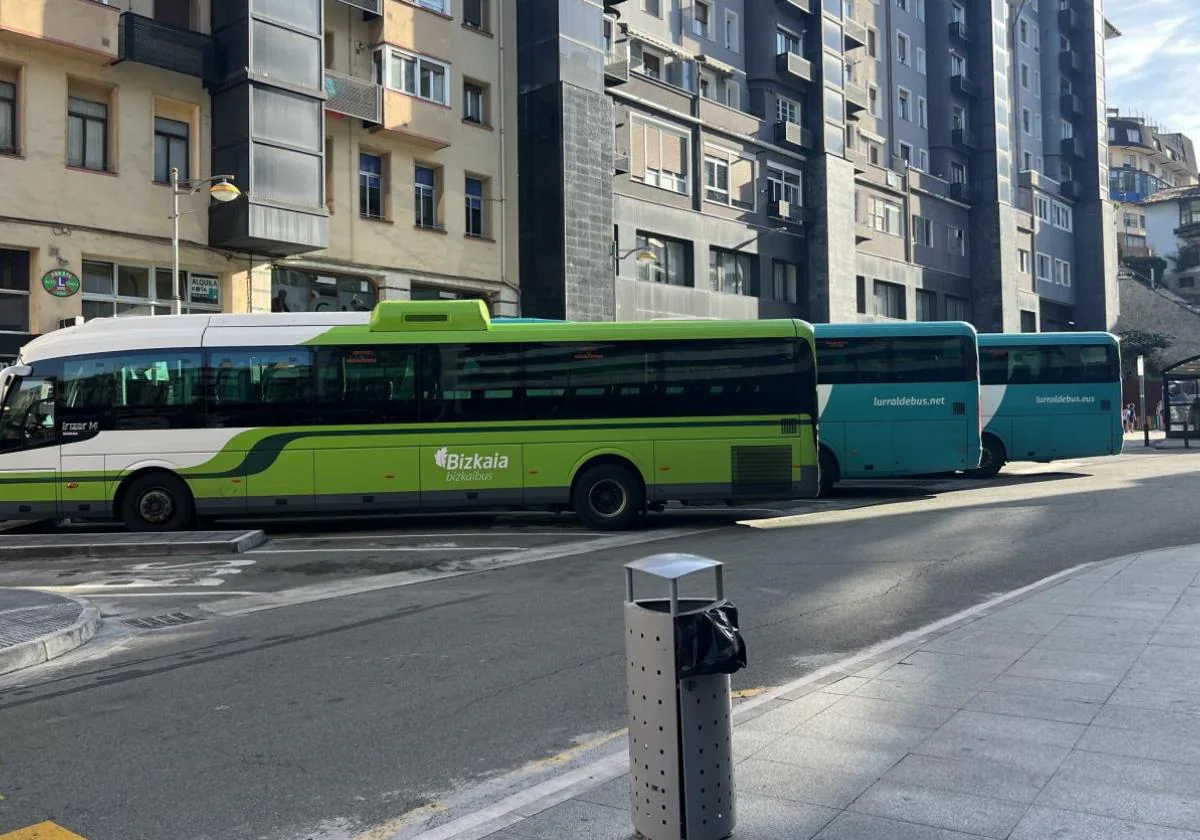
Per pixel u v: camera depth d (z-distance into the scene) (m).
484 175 27.97
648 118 32.31
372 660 7.27
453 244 26.95
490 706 5.99
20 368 15.06
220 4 21.83
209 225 21.75
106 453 14.93
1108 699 5.43
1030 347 24.05
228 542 13.16
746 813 3.94
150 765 5.08
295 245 21.98
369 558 12.58
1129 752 4.56
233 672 7.05
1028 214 56.84
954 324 20.34
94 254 20.03
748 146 36.75
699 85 35.16
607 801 4.15
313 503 15.05
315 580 11.05
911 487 22.06
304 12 22.34
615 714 5.77
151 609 9.57
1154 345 59.12
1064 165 61.94
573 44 28.64
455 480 15.23
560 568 11.55
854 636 7.68
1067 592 8.70
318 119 22.53
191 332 15.24
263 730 5.64
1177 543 12.22
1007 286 52.31
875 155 47.06
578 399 15.43
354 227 24.58
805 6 39.19
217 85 21.66
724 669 3.57
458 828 3.96
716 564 3.72
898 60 49.16
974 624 7.47
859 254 43.34
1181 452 32.75
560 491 15.34
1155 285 69.06
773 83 38.34
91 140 20.39
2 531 16.38
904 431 20.14
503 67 28.69
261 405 15.12
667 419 15.46
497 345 15.45
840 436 20.20
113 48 20.09
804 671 6.63
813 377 15.64
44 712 6.18
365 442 15.16
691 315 33.38
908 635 7.22
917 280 47.66
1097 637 6.94
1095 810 3.89
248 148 21.14
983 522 14.69
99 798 4.62
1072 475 24.06
